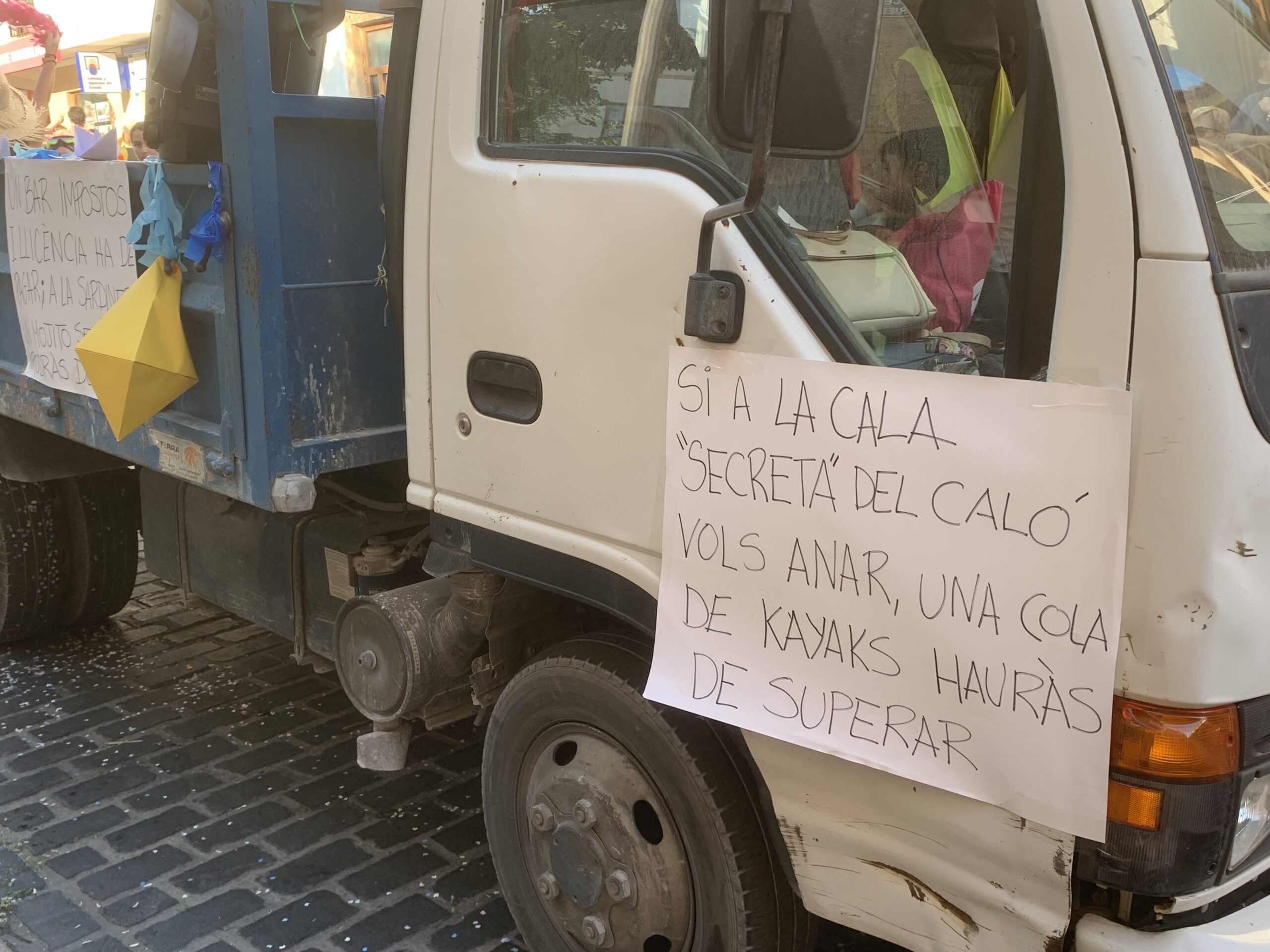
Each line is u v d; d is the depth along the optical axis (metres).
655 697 2.07
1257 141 1.76
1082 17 1.54
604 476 2.18
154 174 2.95
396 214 2.63
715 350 1.93
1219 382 1.48
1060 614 1.59
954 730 1.73
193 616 5.32
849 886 2.00
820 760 1.96
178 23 2.62
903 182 2.03
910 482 1.72
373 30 3.44
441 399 2.49
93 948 2.92
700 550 2.00
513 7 2.28
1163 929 1.66
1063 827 1.63
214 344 2.96
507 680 2.76
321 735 4.12
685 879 2.32
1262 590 1.56
